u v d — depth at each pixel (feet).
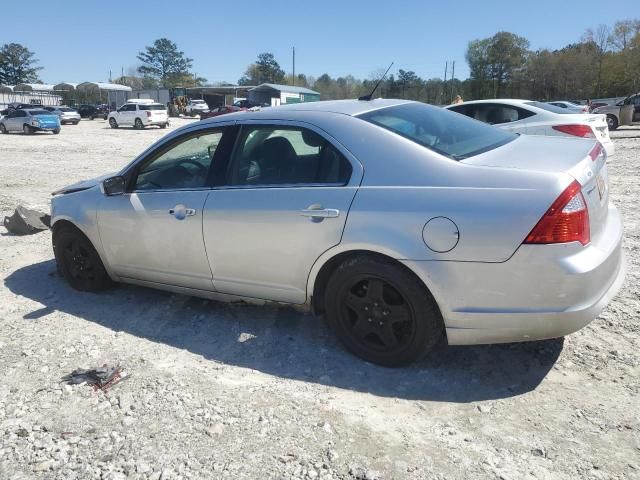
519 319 9.33
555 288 9.02
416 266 9.71
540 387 10.02
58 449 8.64
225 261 12.17
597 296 9.29
